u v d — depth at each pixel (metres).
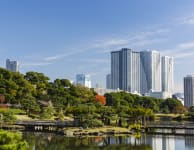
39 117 189.75
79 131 146.38
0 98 199.50
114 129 154.00
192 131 164.12
